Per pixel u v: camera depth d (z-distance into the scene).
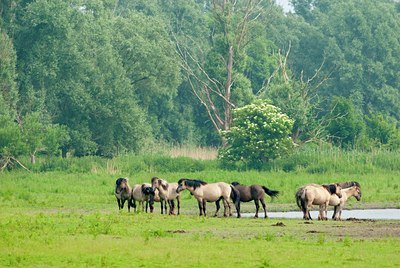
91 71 83.94
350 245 26.31
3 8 82.00
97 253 24.16
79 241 26.53
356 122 84.19
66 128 81.81
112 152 83.94
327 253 24.41
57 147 75.00
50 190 54.88
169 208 42.34
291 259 23.23
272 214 42.66
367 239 28.45
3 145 70.75
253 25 92.19
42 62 81.88
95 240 26.94
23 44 82.38
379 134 86.81
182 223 33.94
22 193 50.09
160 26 94.44
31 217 34.97
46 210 41.41
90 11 90.31
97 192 53.78
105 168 70.62
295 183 58.03
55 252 24.31
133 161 73.25
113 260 22.92
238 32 91.31
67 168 71.44
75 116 83.69
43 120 80.50
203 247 25.44
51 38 81.69
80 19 84.69
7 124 72.56
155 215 37.94
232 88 90.44
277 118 71.38
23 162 73.12
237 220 36.28
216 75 90.94
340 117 82.94
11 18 82.25
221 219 36.59
